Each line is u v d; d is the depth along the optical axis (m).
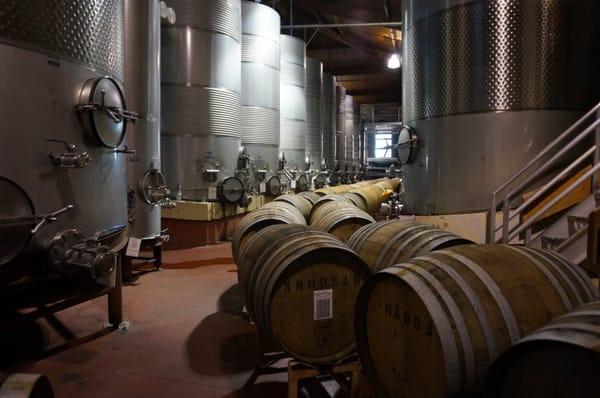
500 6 4.97
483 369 1.48
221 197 8.41
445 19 5.29
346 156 21.09
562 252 3.30
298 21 14.80
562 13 4.99
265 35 10.44
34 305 3.09
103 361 3.21
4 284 2.58
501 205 5.10
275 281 2.30
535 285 1.66
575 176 4.69
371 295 1.98
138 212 5.64
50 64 2.75
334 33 14.80
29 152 2.63
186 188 8.09
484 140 5.14
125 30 5.42
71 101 2.91
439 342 1.47
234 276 5.69
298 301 2.38
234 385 2.85
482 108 5.12
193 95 8.00
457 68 5.23
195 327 3.88
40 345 3.48
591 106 5.24
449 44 5.27
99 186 3.24
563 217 3.81
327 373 2.44
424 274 1.66
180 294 4.89
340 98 19.44
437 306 1.52
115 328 3.81
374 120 27.39
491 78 5.05
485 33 5.04
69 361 3.20
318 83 15.27
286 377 2.95
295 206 5.14
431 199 5.61
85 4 3.04
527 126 5.03
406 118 6.16
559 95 5.04
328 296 2.42
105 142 3.17
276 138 11.05
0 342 3.54
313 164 15.25
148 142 5.69
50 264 2.71
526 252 1.88
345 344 2.46
